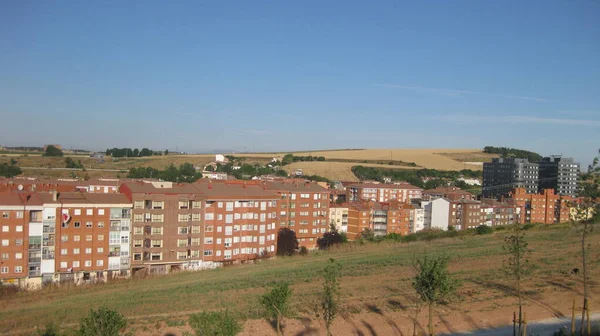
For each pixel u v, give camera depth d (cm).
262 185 13712
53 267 9206
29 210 8981
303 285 7156
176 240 10400
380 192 19938
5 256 8812
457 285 4684
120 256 9812
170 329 5150
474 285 6278
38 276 9081
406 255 9450
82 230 9456
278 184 14350
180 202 10400
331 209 15512
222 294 6819
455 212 16688
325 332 4753
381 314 5244
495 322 4803
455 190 19600
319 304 5784
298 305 5788
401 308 5453
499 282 6378
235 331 3734
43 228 9119
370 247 11756
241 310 5691
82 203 9438
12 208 8831
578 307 5044
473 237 11825
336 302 4431
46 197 9419
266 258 11312
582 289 5825
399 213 15888
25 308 6769
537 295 5650
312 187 14638
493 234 12112
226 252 11025
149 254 10144
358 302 5812
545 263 7481
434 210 16675
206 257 10794
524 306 5250
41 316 6078
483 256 8594
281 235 12875
